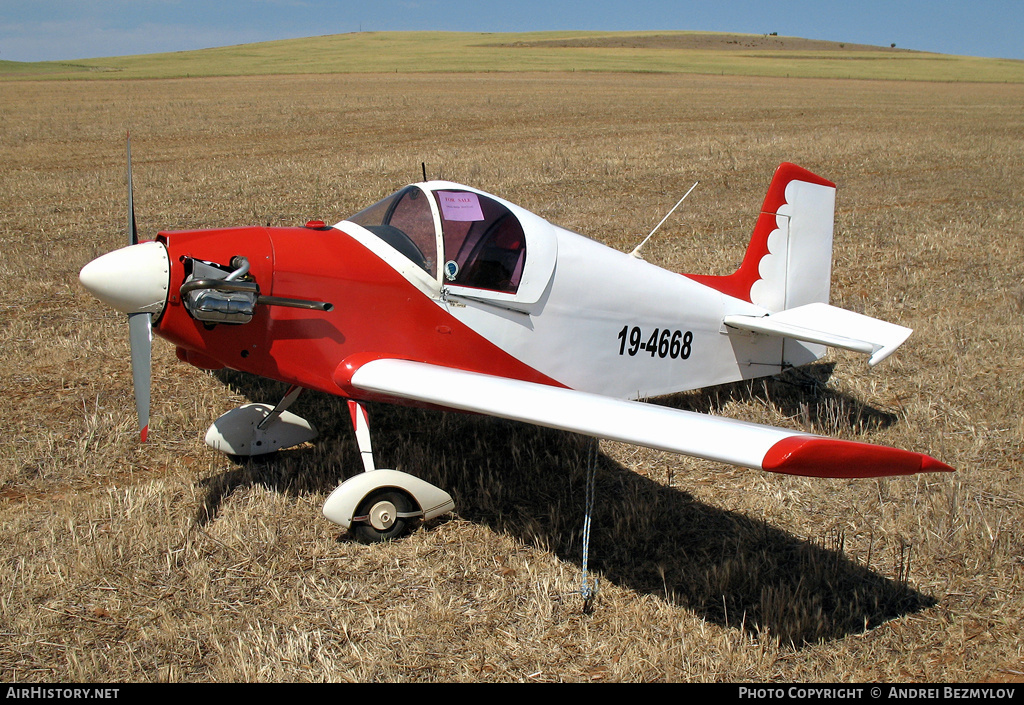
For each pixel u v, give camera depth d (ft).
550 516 13.94
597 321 15.88
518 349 15.17
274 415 15.31
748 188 47.26
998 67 249.96
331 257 13.70
